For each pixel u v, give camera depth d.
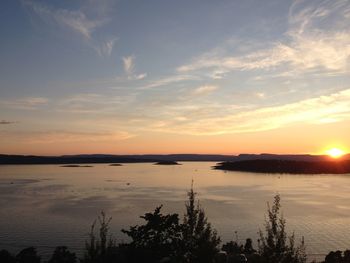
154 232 32.22
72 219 109.75
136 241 31.94
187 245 32.97
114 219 110.19
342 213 126.75
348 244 85.31
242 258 51.59
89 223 103.75
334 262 62.97
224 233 94.94
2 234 90.75
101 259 32.59
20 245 80.12
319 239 89.88
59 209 128.88
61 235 89.38
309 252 78.69
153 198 164.12
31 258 57.53
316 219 115.06
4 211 124.56
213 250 33.44
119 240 81.38
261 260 29.95
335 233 96.00
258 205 144.25
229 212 126.00
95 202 148.88
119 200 156.00
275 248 29.42
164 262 33.06
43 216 114.88
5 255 55.28
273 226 29.84
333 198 171.00
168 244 32.31
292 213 126.12
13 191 191.12
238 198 168.25
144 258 31.53
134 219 110.38
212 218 114.50
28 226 100.00
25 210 126.62
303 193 193.75
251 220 111.50
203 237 33.38
